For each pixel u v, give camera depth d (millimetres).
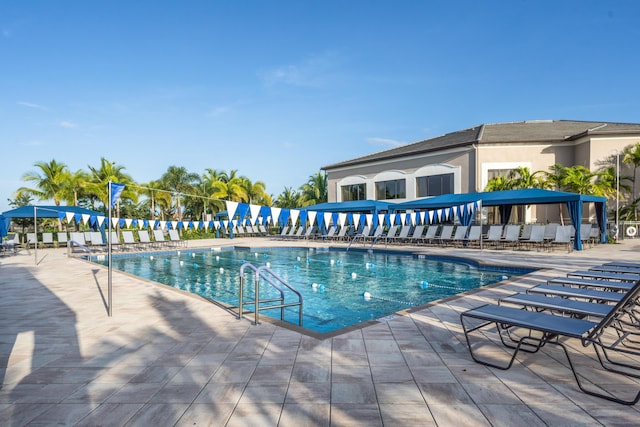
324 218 8875
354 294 7918
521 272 9008
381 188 24453
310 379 2850
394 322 4383
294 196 38094
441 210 12586
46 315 5000
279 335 3975
